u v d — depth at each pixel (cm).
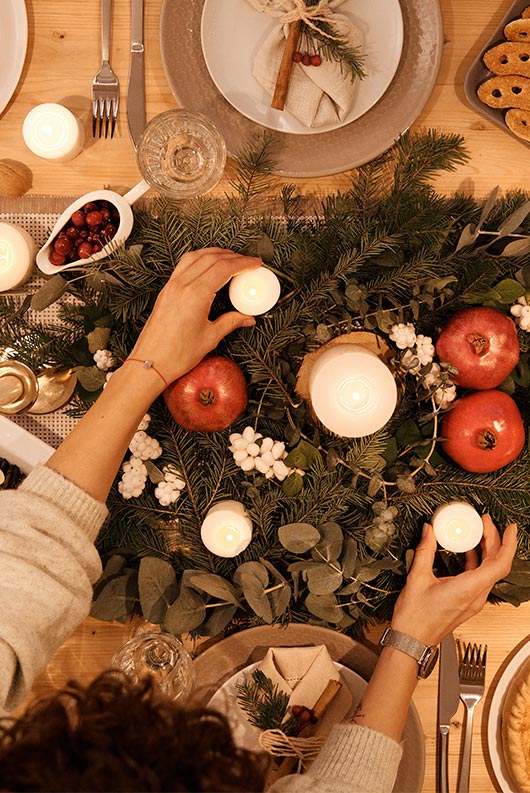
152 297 80
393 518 78
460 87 87
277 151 84
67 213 79
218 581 76
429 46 83
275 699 76
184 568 82
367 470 78
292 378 79
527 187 88
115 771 30
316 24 78
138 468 78
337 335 80
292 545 75
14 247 79
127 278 79
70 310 81
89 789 30
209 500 81
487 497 80
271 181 87
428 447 77
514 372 79
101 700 35
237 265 71
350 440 79
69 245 80
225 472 80
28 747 32
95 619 85
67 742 32
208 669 82
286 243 80
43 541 52
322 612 77
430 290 76
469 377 75
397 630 71
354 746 59
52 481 55
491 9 86
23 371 82
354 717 66
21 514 53
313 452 75
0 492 55
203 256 70
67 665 86
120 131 86
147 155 80
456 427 75
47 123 80
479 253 79
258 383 80
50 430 87
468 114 87
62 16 85
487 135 87
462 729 86
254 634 81
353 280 78
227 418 74
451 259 79
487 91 82
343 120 82
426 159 78
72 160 86
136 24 84
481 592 73
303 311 77
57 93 86
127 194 81
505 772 86
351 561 75
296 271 78
